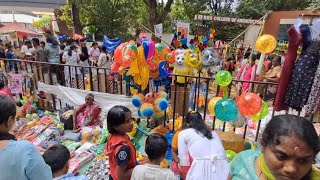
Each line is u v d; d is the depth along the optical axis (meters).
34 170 1.49
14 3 14.66
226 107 3.36
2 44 10.11
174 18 24.27
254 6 18.08
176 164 3.21
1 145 1.49
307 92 2.91
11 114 1.58
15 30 14.19
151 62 3.98
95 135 4.36
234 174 1.26
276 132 0.99
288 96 3.04
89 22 24.09
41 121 4.68
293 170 0.95
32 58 9.62
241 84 5.52
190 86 5.46
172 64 4.37
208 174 2.51
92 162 3.73
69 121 4.80
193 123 2.83
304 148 0.93
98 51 10.41
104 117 4.79
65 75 6.39
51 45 7.65
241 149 3.46
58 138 4.32
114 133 2.42
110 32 24.34
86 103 4.80
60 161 2.16
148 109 4.00
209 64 3.98
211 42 11.52
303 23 3.15
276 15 12.87
